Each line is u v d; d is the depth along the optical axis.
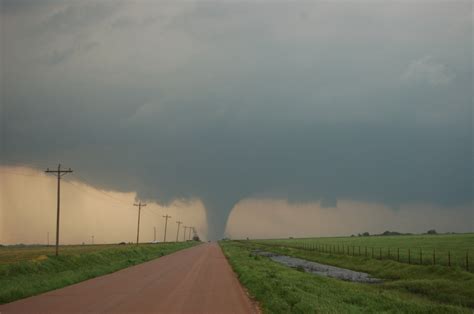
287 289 24.05
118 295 24.06
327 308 17.61
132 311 18.58
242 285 29.81
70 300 21.92
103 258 56.19
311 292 24.98
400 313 19.19
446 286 33.16
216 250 112.12
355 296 23.94
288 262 70.75
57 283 28.86
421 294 31.97
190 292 25.67
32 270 37.06
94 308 19.30
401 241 118.31
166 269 45.75
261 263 53.12
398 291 33.22
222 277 36.22
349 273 50.66
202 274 39.25
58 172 50.34
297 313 17.06
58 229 49.41
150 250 93.69
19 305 20.14
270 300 20.56
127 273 40.59
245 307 19.92
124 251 72.50
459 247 81.62
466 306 26.92
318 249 100.25
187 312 18.45
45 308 19.22
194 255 81.69
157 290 26.64
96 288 27.72
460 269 38.97
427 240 117.19
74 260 47.59
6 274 33.50
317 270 55.06
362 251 81.81
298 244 147.88
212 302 21.50
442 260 53.03
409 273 43.38
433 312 19.98
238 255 73.88
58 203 49.88
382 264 52.88
